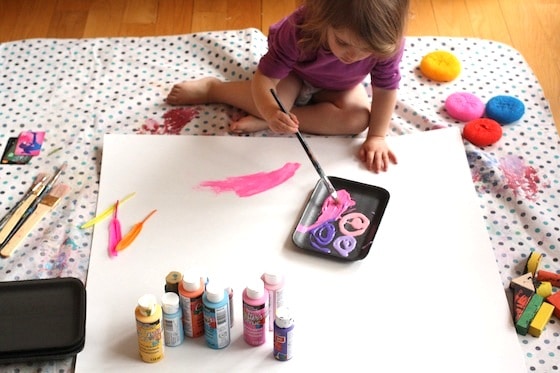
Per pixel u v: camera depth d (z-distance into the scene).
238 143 1.51
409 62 1.74
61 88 1.63
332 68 1.46
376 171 1.46
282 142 1.52
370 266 1.31
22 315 1.19
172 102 1.61
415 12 1.97
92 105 1.60
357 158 1.49
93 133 1.54
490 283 1.29
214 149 1.50
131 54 1.73
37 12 1.93
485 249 1.34
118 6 1.96
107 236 1.34
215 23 1.93
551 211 1.42
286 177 1.45
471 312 1.25
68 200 1.41
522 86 1.69
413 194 1.43
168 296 1.13
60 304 1.20
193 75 1.69
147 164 1.46
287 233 1.36
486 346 1.21
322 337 1.20
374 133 1.50
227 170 1.46
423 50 1.77
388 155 1.49
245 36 1.77
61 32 1.89
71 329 1.17
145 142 1.50
